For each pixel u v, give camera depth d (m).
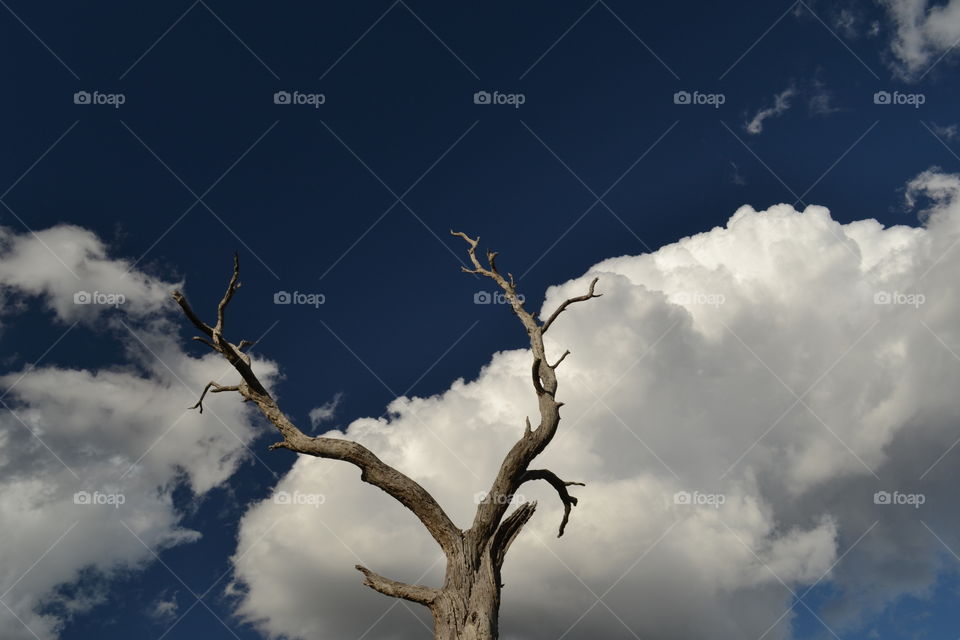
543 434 10.34
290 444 10.01
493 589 9.43
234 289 10.23
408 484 9.91
